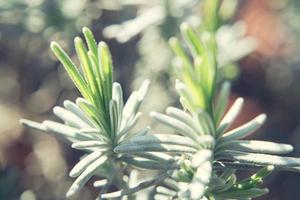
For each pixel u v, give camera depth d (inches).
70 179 22.1
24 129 23.3
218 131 10.1
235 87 24.2
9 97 24.4
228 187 11.0
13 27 20.7
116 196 11.1
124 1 20.0
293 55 24.1
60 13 20.7
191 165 10.0
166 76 21.4
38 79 23.9
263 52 24.0
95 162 11.1
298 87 24.1
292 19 23.8
